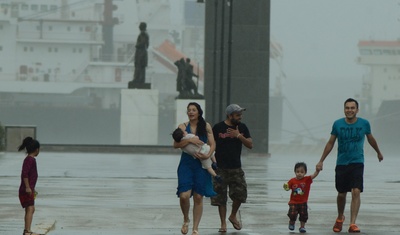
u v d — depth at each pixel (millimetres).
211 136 27625
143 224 30000
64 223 29828
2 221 29859
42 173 59875
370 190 47406
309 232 28609
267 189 47094
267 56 127562
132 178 55531
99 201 37969
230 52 114125
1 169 63438
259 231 28703
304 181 28625
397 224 30969
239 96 127812
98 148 120500
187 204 27219
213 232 28422
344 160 29469
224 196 28641
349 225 30297
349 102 29688
